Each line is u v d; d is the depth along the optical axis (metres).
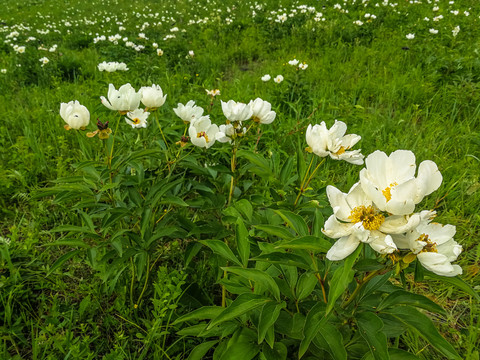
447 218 1.07
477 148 1.40
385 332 0.54
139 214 0.72
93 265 0.72
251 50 2.93
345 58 2.49
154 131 0.97
